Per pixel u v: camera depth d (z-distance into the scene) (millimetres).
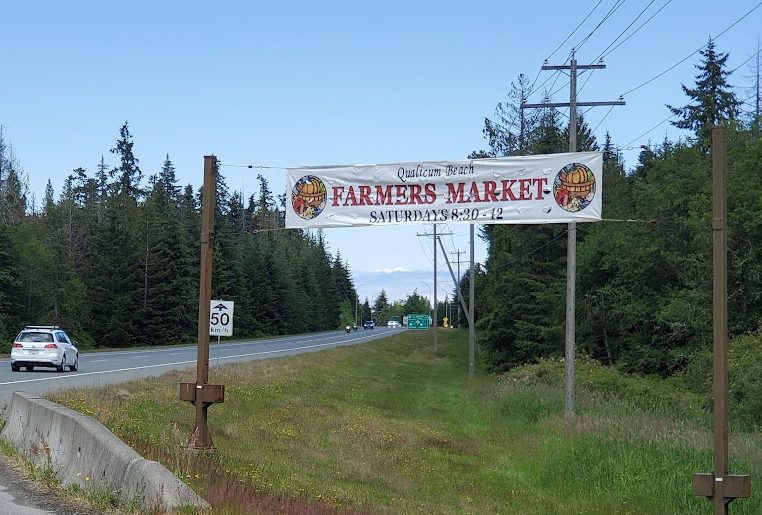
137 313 75125
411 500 12820
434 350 75438
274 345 73750
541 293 43844
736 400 23547
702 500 13570
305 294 135500
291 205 14656
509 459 18203
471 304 46062
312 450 16422
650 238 36312
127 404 16297
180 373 26531
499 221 13961
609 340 41031
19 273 63281
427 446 19156
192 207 96312
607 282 40312
